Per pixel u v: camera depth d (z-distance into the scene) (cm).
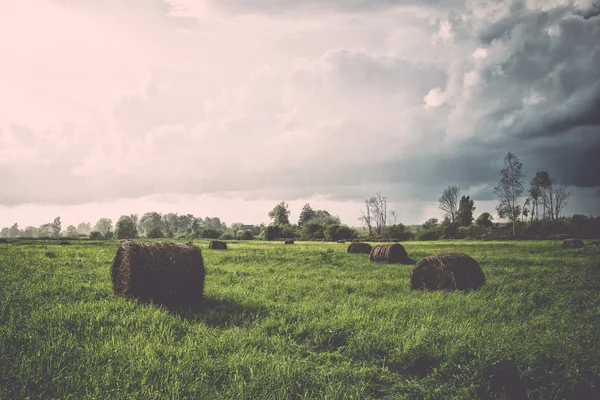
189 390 462
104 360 538
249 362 553
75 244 4631
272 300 1007
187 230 12912
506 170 8519
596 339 681
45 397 438
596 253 2748
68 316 736
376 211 11412
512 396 516
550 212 8944
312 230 9006
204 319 787
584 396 516
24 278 1291
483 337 674
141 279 928
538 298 1076
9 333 604
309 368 554
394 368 588
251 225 15750
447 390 507
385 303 983
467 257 1315
